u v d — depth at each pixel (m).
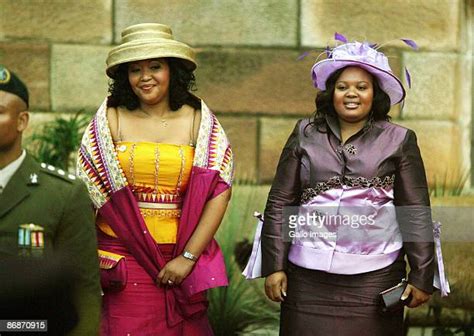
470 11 12.80
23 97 7.41
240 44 12.64
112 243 9.22
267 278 9.27
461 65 12.79
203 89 12.62
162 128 9.39
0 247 7.27
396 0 12.67
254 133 12.68
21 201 7.34
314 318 9.12
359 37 12.68
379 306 9.05
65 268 7.33
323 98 9.19
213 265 9.31
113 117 9.44
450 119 12.78
